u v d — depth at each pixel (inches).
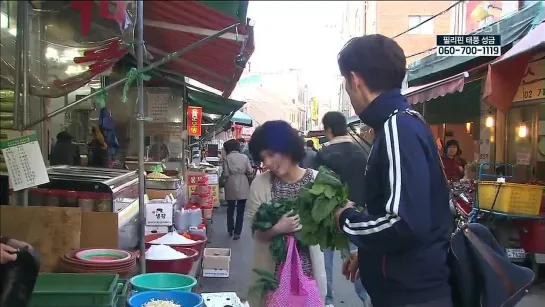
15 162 109.7
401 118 73.7
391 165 70.3
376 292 78.2
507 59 260.1
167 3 117.8
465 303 75.7
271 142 110.3
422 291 73.6
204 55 177.9
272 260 108.7
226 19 119.4
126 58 225.3
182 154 318.0
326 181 87.5
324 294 110.2
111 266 107.1
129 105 304.3
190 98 366.0
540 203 245.9
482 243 76.1
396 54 76.8
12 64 114.0
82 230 125.2
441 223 75.1
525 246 252.5
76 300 82.8
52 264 116.3
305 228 88.8
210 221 351.3
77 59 120.1
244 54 158.2
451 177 374.3
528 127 331.3
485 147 388.8
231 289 219.5
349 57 78.5
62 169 173.0
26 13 99.0
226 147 362.3
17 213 117.0
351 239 75.7
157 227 188.1
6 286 78.7
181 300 99.7
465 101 469.7
